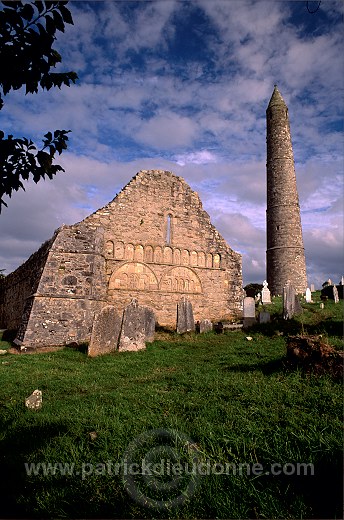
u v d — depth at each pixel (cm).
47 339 1547
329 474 335
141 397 635
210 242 2181
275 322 1611
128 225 1992
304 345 695
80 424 501
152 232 2042
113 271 1906
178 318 1641
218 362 959
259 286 3784
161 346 1345
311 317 1720
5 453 431
